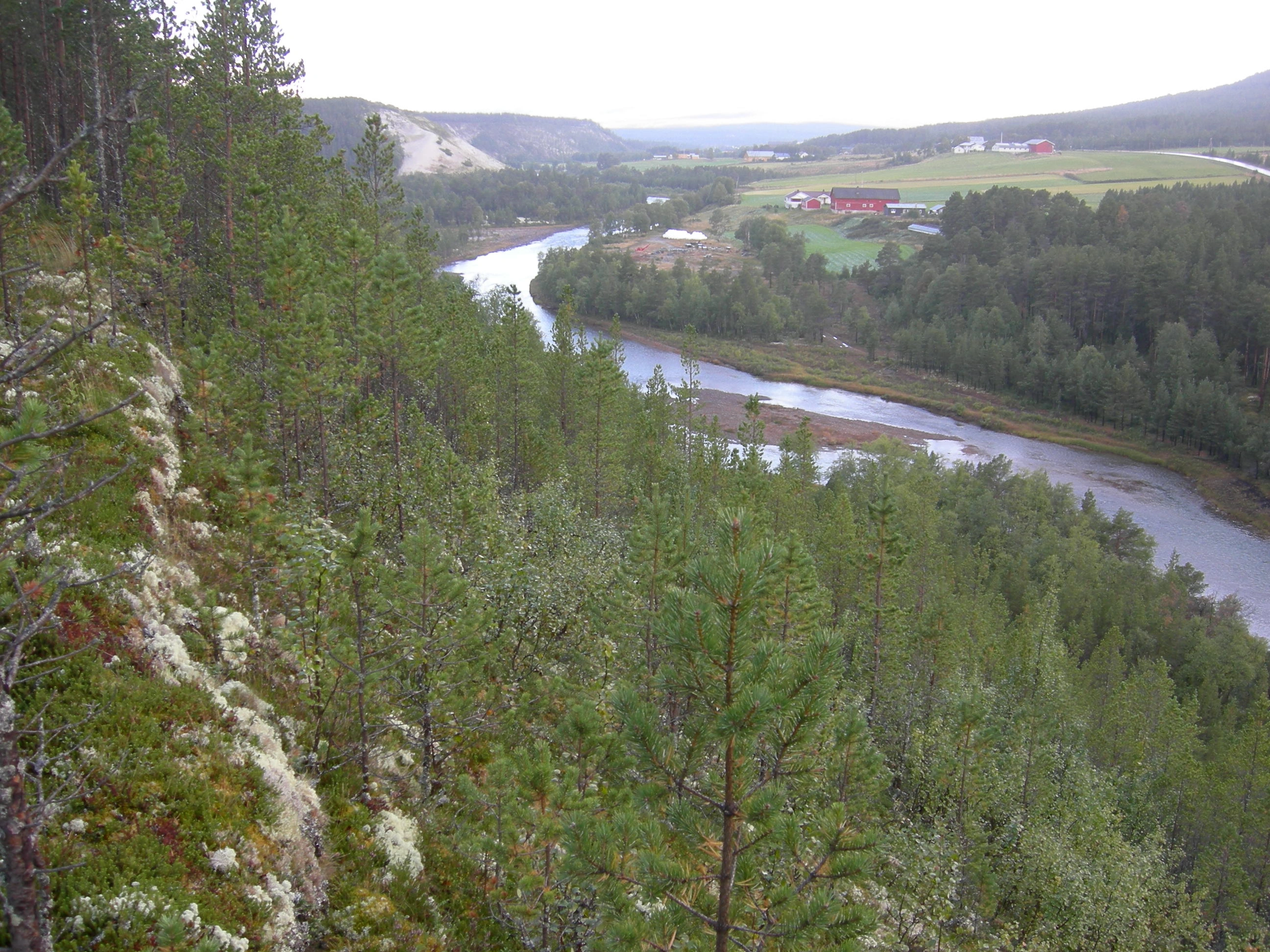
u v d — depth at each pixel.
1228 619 67.31
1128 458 105.81
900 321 158.62
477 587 21.92
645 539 24.28
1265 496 92.56
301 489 29.62
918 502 69.69
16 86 48.66
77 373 20.62
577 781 14.91
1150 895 29.81
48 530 14.92
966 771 27.56
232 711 13.79
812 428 109.12
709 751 10.91
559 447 52.47
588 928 13.58
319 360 28.41
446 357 51.19
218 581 18.81
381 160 50.81
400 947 12.44
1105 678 55.28
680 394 73.88
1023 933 26.45
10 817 6.68
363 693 15.62
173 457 21.53
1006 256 162.00
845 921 9.65
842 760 17.53
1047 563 71.00
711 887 11.80
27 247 27.41
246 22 48.94
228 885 10.73
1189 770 41.81
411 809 16.23
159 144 35.91
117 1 44.19
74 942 8.66
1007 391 126.69
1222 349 126.44
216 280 42.25
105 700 11.66
